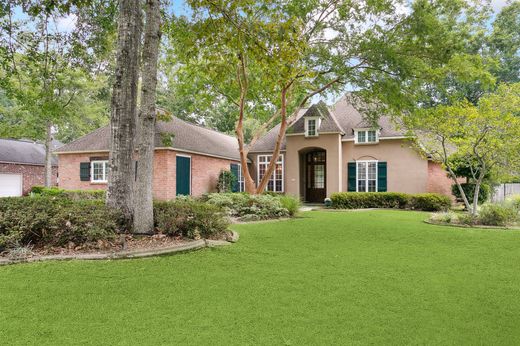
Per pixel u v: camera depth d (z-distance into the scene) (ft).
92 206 22.91
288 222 36.32
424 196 53.78
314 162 74.08
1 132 66.80
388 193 57.36
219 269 16.92
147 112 23.16
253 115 64.75
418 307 12.17
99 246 19.80
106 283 14.28
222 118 112.06
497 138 34.53
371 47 38.52
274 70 26.04
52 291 13.20
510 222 36.40
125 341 9.29
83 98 71.46
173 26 33.50
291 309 11.81
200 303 12.26
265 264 18.13
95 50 32.76
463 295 13.53
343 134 66.39
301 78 46.60
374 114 47.52
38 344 9.07
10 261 16.94
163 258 18.74
